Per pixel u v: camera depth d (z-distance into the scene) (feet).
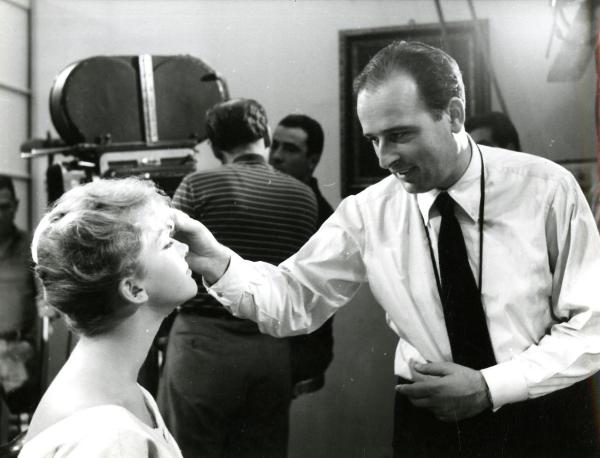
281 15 10.53
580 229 5.34
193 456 7.51
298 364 8.62
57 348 10.19
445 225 5.57
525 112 9.71
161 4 11.02
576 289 5.28
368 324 9.85
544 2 9.58
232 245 7.47
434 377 5.42
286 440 7.86
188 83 8.91
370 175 10.24
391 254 5.76
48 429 3.38
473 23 9.69
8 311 10.16
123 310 3.76
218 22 10.78
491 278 5.54
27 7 11.46
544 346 5.34
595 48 8.02
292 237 7.66
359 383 9.86
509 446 5.65
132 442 3.31
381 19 10.20
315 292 5.91
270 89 10.62
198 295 7.47
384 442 9.78
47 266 3.69
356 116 10.29
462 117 5.35
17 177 11.31
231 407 7.55
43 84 11.62
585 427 5.60
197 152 8.95
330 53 10.41
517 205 5.52
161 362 8.21
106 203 3.75
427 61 5.15
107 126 8.71
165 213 3.96
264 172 7.70
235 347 7.48
